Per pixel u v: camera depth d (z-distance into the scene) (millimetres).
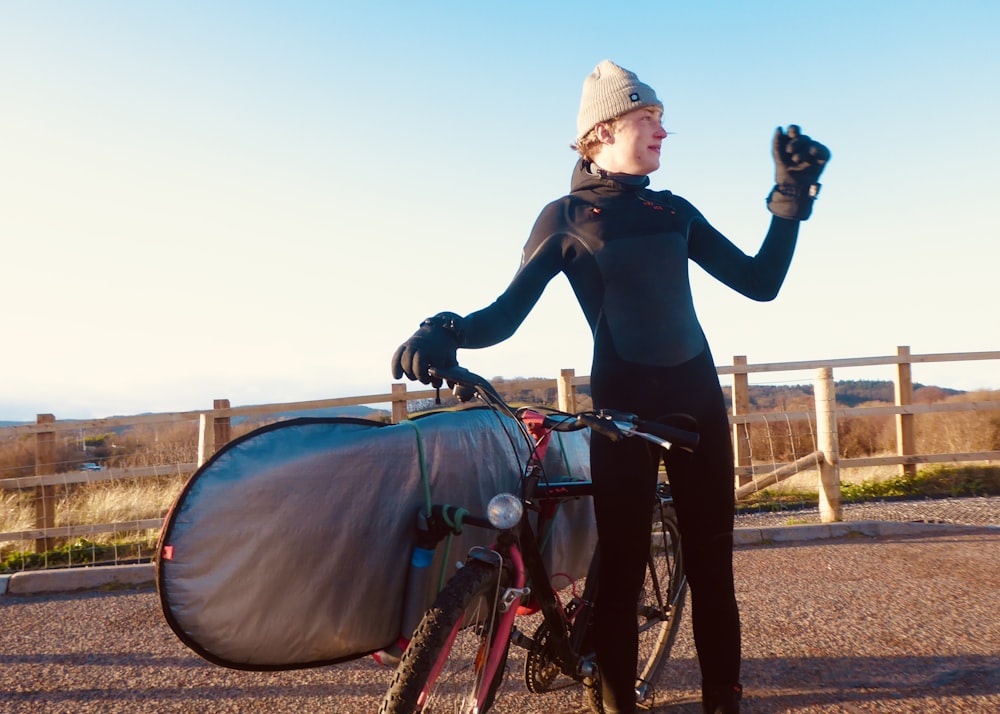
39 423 7836
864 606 4254
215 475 2121
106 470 7680
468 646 2262
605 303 2406
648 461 2365
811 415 8492
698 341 2443
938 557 5418
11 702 3307
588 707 3023
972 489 8695
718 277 2662
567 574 2812
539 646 2566
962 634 3721
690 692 3148
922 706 2932
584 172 2596
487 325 2268
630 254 2381
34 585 5641
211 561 2100
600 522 2389
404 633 2338
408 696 1738
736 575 5148
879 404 9555
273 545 2164
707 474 2418
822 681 3203
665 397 2352
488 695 2168
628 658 2410
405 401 7738
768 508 8156
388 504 2314
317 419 2307
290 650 2244
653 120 2484
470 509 2473
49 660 3896
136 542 7363
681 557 3184
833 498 6754
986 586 4590
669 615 3139
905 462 9016
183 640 2111
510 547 2154
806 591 4629
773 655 3525
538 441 2289
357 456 2279
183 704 3221
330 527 2232
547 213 2523
